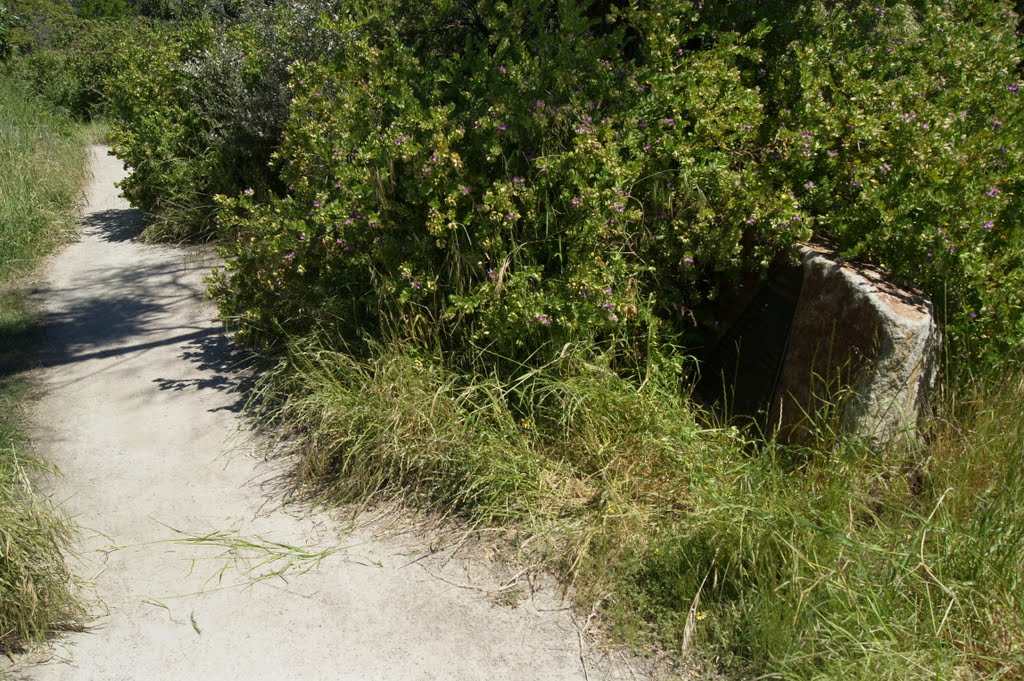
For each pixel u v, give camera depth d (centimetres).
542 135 480
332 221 480
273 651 332
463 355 460
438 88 537
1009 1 623
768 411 445
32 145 1048
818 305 417
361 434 434
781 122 484
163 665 324
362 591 364
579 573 364
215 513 418
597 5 644
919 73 506
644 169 467
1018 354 448
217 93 850
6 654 323
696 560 352
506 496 403
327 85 568
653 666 323
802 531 344
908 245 425
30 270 759
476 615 351
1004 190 474
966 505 375
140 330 634
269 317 549
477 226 457
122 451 472
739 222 442
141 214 935
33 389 541
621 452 414
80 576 370
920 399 410
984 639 319
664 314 475
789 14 564
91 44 1684
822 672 304
